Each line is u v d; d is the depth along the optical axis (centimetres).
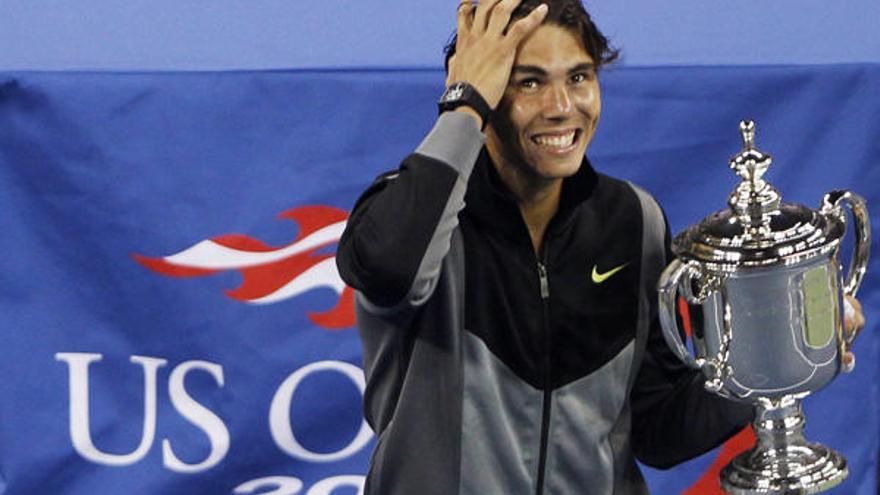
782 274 941
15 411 1298
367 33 1416
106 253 1294
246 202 1305
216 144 1298
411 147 1321
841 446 1384
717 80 1342
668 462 1083
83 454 1307
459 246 998
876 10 1458
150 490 1312
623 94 1336
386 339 1005
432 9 1445
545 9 948
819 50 1427
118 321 1302
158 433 1312
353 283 941
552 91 956
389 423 1014
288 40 1403
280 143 1305
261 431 1320
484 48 959
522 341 1009
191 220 1299
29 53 1365
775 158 1355
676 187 1350
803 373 968
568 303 1015
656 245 1045
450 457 989
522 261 1004
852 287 1023
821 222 950
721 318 957
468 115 950
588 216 1027
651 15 1455
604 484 1042
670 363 1066
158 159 1291
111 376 1306
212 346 1309
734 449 1360
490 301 1004
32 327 1295
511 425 1018
